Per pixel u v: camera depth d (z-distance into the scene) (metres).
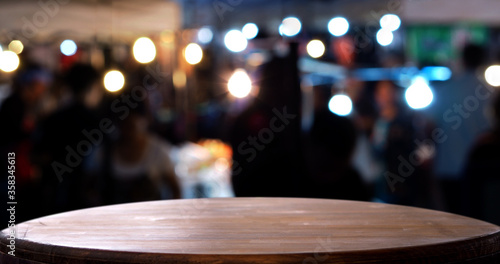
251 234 1.20
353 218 1.39
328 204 1.65
